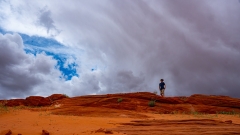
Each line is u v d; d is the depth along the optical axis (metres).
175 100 28.92
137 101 28.20
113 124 14.85
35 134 10.85
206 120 16.52
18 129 12.33
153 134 11.52
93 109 23.28
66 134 10.91
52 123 14.69
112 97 29.20
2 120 16.78
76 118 17.20
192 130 12.84
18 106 27.52
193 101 29.22
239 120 18.78
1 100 29.94
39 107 27.73
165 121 16.23
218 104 28.73
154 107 26.67
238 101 29.08
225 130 12.95
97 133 11.10
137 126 14.27
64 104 28.11
